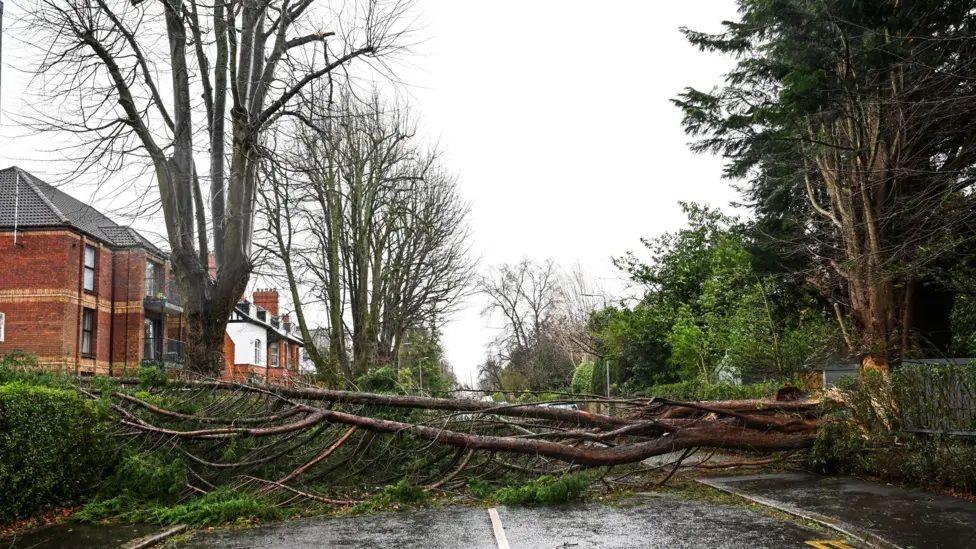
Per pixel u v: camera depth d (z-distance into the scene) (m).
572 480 10.23
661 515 8.89
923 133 13.97
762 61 14.83
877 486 10.30
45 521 8.77
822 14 12.58
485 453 11.86
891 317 14.32
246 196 17.94
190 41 17.67
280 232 25.11
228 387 12.52
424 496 10.28
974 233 13.84
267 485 10.28
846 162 15.03
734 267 23.36
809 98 13.21
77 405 9.49
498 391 13.68
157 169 17.47
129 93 16.97
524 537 7.78
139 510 9.14
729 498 10.03
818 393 12.84
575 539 7.62
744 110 16.64
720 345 23.92
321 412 11.01
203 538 8.05
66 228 28.69
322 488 10.56
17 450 8.46
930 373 10.27
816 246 16.41
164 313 35.94
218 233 17.89
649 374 30.23
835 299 16.61
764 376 21.02
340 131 26.06
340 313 26.64
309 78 17.88
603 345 34.56
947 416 9.88
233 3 16.77
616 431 11.88
